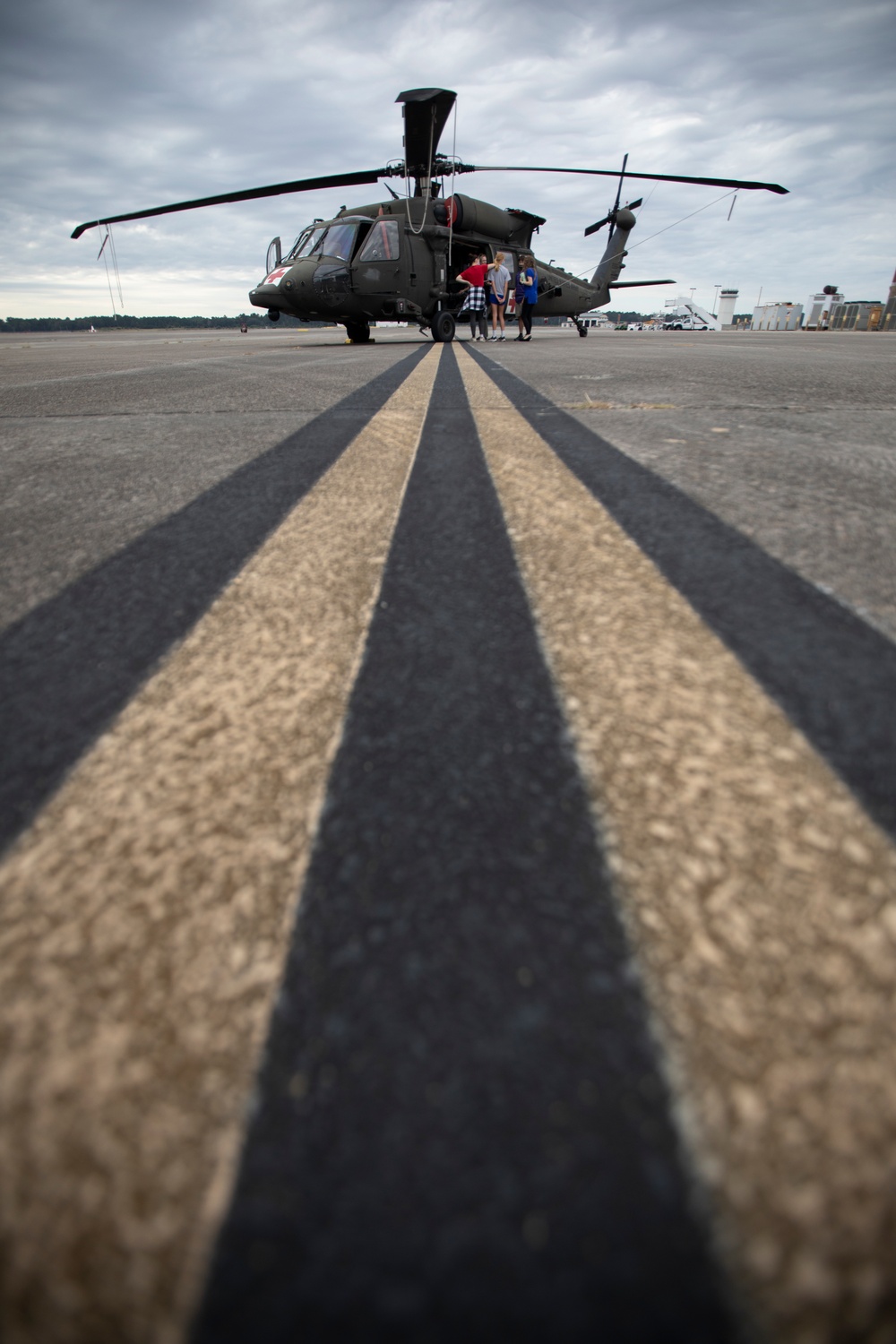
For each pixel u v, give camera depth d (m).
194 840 0.62
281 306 12.65
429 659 0.94
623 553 1.34
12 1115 0.42
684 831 0.61
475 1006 0.47
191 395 4.31
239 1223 0.37
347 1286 0.34
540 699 0.83
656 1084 0.42
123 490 1.90
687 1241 0.35
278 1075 0.43
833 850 0.59
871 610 1.07
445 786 0.68
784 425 2.88
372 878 0.57
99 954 0.51
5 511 1.72
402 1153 0.39
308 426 2.95
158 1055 0.45
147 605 1.15
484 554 1.35
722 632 1.00
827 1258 0.35
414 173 13.36
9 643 1.03
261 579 1.25
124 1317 0.34
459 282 13.70
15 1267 0.36
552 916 0.53
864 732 0.75
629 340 16.44
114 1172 0.39
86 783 0.70
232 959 0.51
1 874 0.59
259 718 0.81
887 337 19.55
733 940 0.51
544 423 2.94
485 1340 0.33
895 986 0.47
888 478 1.91
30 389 4.91
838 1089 0.41
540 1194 0.38
